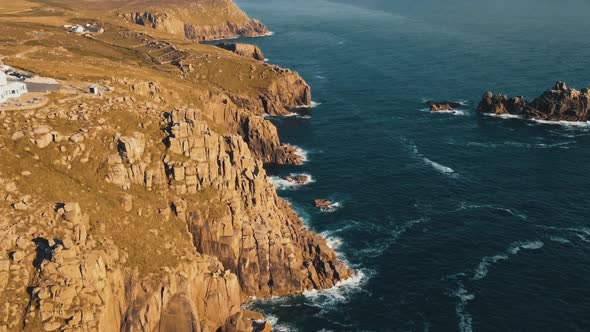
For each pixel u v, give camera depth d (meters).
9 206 91.44
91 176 105.50
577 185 171.62
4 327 79.88
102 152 108.81
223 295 106.19
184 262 102.81
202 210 114.00
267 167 190.25
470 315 114.88
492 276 126.94
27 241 87.00
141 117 121.62
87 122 113.88
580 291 121.44
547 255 134.62
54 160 104.25
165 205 109.94
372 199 164.00
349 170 185.88
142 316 94.00
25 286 83.62
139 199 108.00
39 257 86.00
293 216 143.25
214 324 105.69
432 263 132.12
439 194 166.38
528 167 186.00
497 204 159.62
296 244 127.38
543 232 144.50
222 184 118.31
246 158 125.00
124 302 93.94
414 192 167.88
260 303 117.31
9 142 103.00
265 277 119.56
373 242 141.00
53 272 84.12
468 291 122.06
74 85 137.62
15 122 108.25
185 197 114.25
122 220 101.69
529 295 120.56
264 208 125.06
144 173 111.00
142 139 114.88
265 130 197.25
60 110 116.12
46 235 88.62
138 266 97.06
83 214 95.44
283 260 120.06
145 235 102.38
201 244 114.75
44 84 127.38
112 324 89.75
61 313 82.31
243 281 118.56
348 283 124.44
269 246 119.25
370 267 130.62
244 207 121.50
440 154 198.25
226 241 115.38
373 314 115.12
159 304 96.25
